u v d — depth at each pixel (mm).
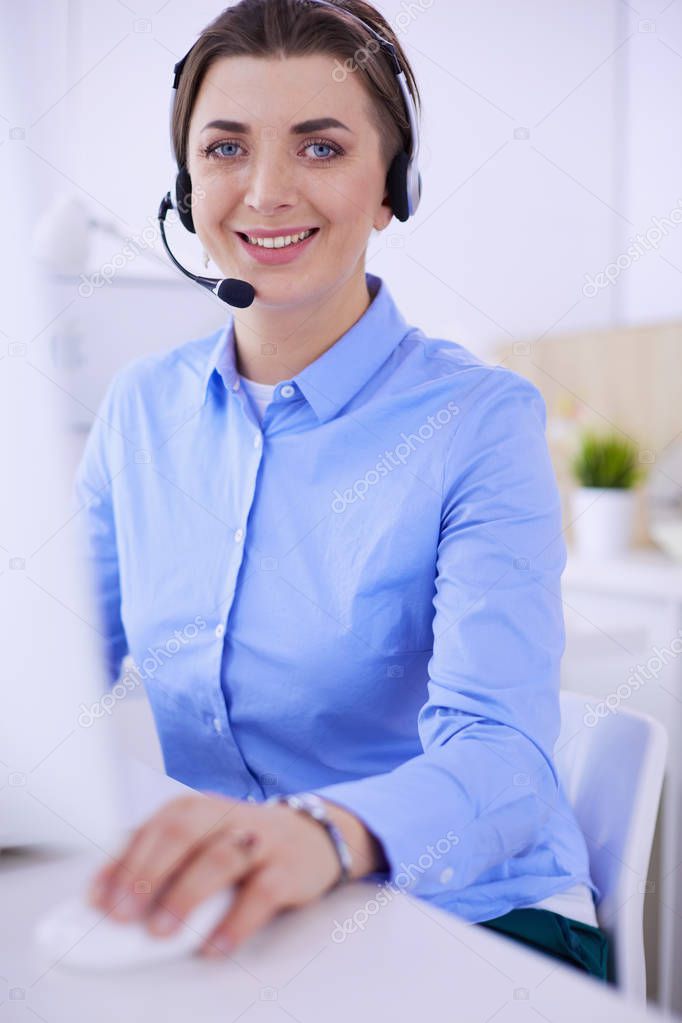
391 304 1106
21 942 474
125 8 2109
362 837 588
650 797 891
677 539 2016
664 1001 1396
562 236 2658
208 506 1040
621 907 870
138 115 2127
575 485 2268
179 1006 426
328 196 990
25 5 1942
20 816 535
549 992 445
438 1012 422
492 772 702
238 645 983
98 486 1162
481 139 2582
